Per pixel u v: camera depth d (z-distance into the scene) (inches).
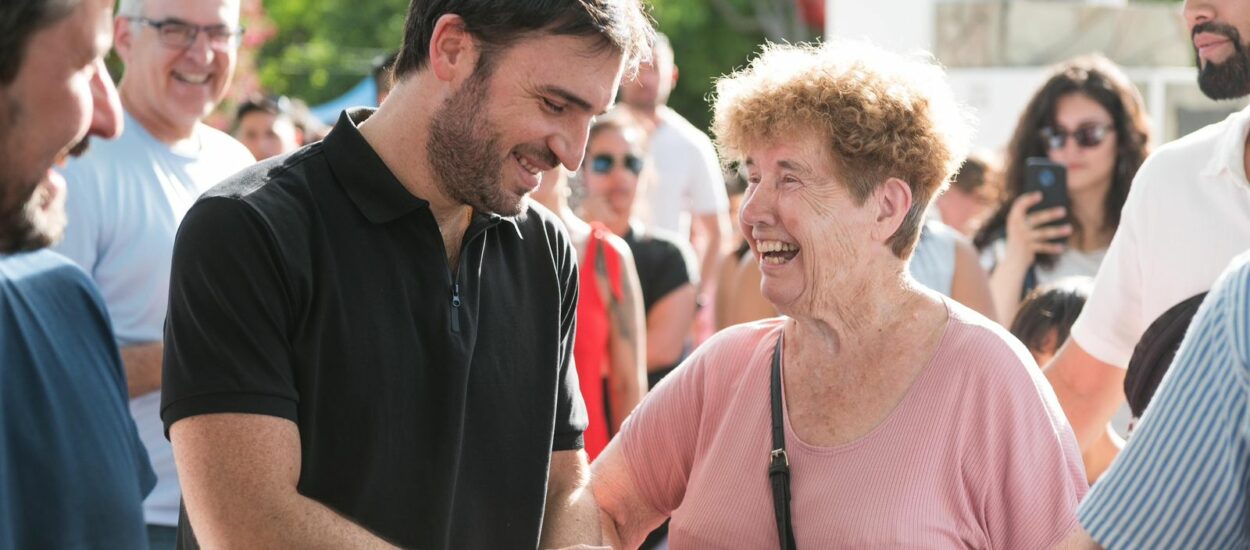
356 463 90.0
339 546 86.8
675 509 108.1
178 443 87.3
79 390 75.0
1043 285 155.6
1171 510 72.9
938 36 295.0
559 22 88.1
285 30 1004.6
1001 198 194.1
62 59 69.9
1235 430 70.2
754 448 99.7
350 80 947.3
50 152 71.6
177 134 149.3
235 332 86.2
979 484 94.2
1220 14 110.3
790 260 97.0
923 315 97.3
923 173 95.5
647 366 201.0
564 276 104.7
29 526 71.5
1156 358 111.3
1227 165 109.5
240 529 85.3
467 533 96.7
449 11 89.4
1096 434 127.0
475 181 91.0
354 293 89.7
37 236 73.4
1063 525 93.5
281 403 86.7
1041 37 306.5
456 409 93.7
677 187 286.7
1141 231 115.8
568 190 183.0
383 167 91.5
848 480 95.1
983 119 287.1
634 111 289.1
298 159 91.8
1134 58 327.9
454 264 95.9
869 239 95.7
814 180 94.3
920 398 95.3
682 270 203.9
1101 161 182.9
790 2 947.3
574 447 106.5
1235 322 69.8
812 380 98.9
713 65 947.3
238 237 86.7
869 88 93.6
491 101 89.5
